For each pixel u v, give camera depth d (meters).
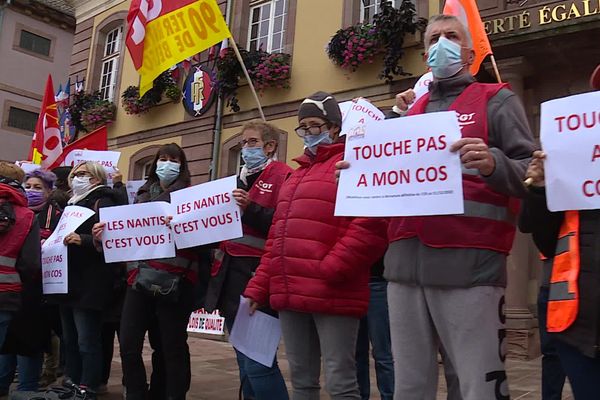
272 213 3.49
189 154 10.90
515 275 6.77
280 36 10.24
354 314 2.65
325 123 2.95
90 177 4.63
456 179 1.98
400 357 2.16
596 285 1.74
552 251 2.12
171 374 3.73
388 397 3.69
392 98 8.20
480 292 1.98
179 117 11.40
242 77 10.09
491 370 1.95
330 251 2.65
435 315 2.08
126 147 12.45
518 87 6.94
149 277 3.71
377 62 8.43
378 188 2.14
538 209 2.02
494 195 2.05
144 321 3.82
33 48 23.81
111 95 13.45
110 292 4.30
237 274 3.52
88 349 4.23
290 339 2.80
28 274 4.04
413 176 2.06
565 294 1.82
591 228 1.80
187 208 3.67
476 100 2.18
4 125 22.64
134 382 3.71
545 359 3.38
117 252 3.84
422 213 2.01
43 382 5.26
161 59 6.57
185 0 6.44
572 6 6.14
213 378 5.66
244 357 3.25
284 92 9.59
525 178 1.95
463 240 2.01
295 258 2.72
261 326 3.15
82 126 13.43
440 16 2.40
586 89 6.76
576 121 1.80
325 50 9.00
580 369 1.77
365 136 2.20
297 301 2.68
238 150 10.43
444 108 2.27
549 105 1.86
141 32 6.75
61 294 4.22
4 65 22.77
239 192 3.48
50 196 5.13
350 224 2.62
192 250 3.90
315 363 2.82
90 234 4.28
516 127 2.09
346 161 2.24
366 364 4.05
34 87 23.69
